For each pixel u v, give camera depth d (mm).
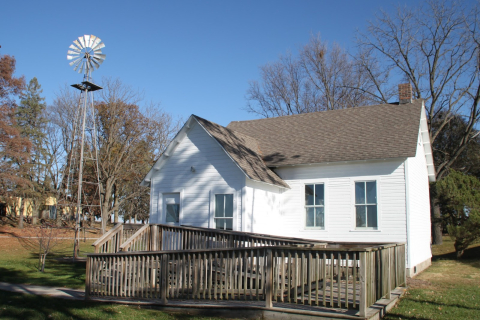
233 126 22844
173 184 17125
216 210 15938
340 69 39656
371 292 8008
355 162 15891
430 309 9172
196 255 9734
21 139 34062
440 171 30094
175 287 10070
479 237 19375
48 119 44062
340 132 18297
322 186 16656
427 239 18453
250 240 11312
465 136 28094
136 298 10438
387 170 15320
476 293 11039
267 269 8508
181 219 16625
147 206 46938
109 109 38625
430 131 29156
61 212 39469
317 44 40125
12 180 32406
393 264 10328
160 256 10219
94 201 40438
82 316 9211
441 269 16625
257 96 43062
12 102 35281
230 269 9172
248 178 15203
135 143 40688
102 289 10945
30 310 9680
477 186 19891
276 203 17109
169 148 17141
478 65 27547
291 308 8445
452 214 20875
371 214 15477
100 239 12555
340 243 12469
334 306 8625
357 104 38125
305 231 16609
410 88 18750
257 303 9211
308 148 17844
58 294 11633
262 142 19922
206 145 16516
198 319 8695
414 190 16141
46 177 42000
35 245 25891
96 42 23391
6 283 13375
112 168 39031
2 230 33125
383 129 17203
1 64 33812
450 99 29062
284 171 17484
